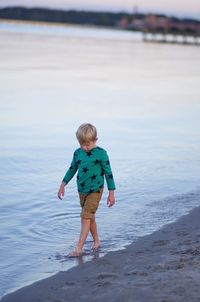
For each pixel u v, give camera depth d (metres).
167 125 19.94
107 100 27.06
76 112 22.39
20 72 42.06
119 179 11.84
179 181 11.84
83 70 48.00
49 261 7.21
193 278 5.99
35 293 6.16
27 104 24.25
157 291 5.75
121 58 70.38
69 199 10.20
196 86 36.91
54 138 16.47
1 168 12.57
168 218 9.09
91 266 6.92
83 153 7.48
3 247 7.74
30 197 10.33
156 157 14.27
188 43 144.38
